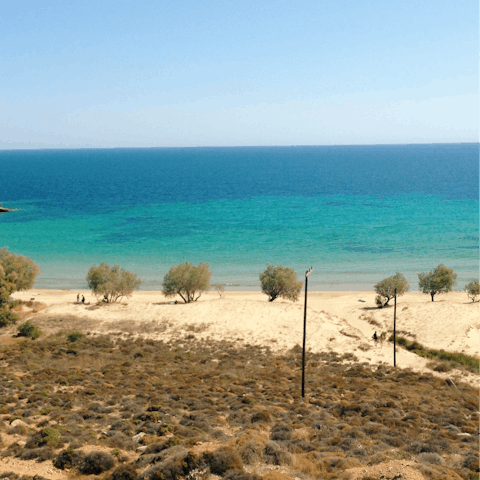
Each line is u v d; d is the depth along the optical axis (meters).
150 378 30.55
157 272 85.12
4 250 64.19
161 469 13.47
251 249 100.62
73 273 83.94
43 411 21.33
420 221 128.38
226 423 20.64
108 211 153.00
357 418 21.91
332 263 89.88
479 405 26.23
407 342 47.44
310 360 40.25
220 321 51.41
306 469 14.02
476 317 52.78
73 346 41.72
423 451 16.47
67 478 14.45
